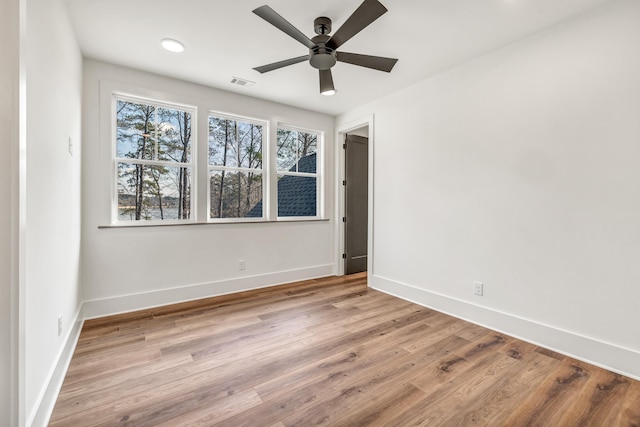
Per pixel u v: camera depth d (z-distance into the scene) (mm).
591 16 2033
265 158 3959
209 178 3535
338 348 2264
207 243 3445
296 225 4191
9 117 1113
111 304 2887
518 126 2426
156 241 3125
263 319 2822
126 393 1708
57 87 1782
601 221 2010
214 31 2340
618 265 1945
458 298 2887
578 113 2100
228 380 1846
